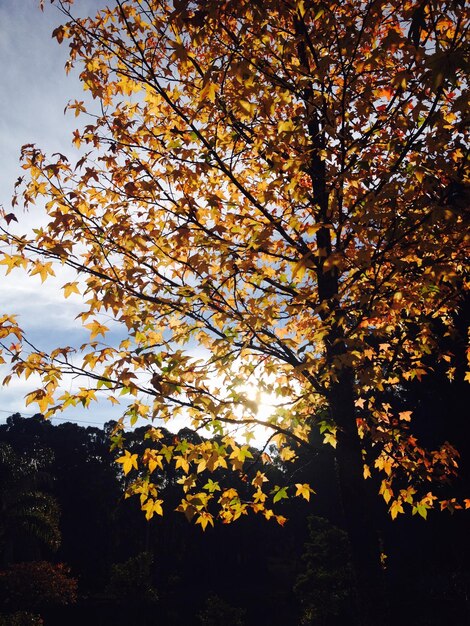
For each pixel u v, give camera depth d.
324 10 3.37
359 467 4.12
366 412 4.94
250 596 34.94
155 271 4.10
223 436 4.29
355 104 3.78
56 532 26.44
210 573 41.53
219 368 4.32
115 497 42.66
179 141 4.18
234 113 4.04
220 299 4.28
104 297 3.75
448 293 4.37
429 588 19.08
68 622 26.47
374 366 4.66
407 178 3.72
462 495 12.34
